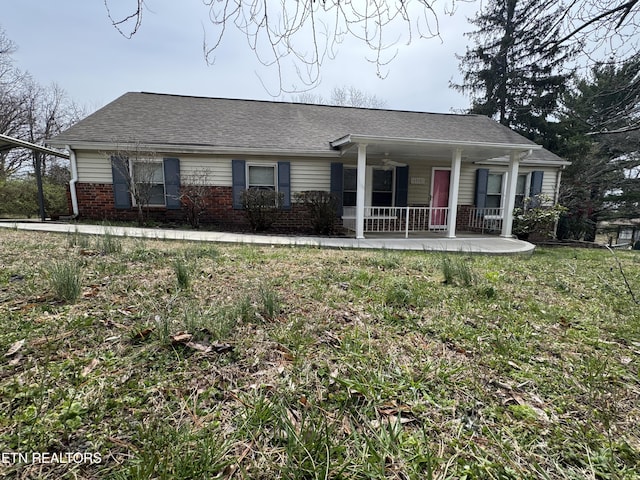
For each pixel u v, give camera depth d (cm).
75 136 798
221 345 192
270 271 379
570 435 135
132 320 220
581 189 1515
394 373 175
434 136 1015
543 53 461
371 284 343
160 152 855
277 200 871
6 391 143
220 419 134
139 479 102
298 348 196
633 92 475
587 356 207
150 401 143
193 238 613
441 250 641
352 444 123
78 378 155
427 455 116
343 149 874
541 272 473
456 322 252
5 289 265
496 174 1118
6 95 1889
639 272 498
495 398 158
